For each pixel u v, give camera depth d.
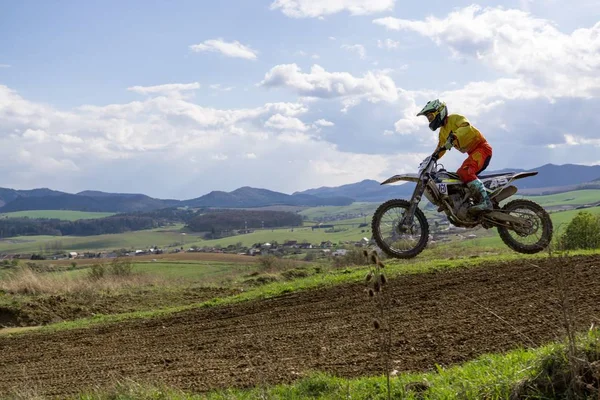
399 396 6.24
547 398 5.30
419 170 9.99
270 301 16.22
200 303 18.06
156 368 10.09
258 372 8.68
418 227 9.93
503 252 23.66
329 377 7.53
